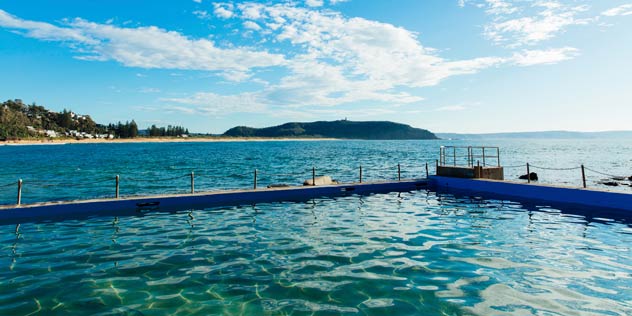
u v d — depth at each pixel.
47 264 8.41
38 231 11.66
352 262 8.38
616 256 8.71
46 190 24.67
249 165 48.38
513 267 7.96
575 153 79.06
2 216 13.20
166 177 33.03
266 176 33.19
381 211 14.76
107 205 14.96
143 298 6.50
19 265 8.33
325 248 9.54
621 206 14.16
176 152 98.56
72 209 14.33
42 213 13.84
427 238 10.45
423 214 14.02
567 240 10.16
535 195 17.22
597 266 8.02
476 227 11.78
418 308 6.02
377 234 10.97
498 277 7.38
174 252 9.30
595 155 70.06
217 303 6.27
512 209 14.94
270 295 6.59
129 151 106.81
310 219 13.28
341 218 13.42
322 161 56.25
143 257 8.91
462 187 20.80
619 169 39.34
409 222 12.62
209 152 98.06
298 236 10.82
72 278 7.50
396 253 9.04
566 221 12.59
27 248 9.73
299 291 6.75
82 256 9.01
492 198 17.88
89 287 7.02
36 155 81.06
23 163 53.69
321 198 18.25
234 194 17.36
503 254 8.90
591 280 7.21
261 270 7.91
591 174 34.31
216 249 9.55
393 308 6.03
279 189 18.44
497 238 10.40
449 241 10.10
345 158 64.31
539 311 5.89
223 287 6.98
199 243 10.15
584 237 10.47
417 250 9.28
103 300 6.41
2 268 8.12
